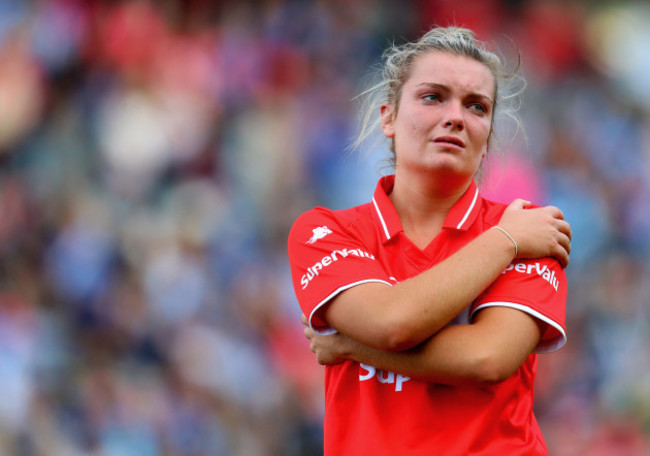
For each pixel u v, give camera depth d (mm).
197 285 32688
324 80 41906
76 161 36500
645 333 36781
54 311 31031
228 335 31953
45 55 39031
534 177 39125
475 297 10195
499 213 11422
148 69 39594
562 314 10555
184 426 29078
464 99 11016
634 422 32781
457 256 10281
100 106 37969
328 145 38844
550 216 10859
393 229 11070
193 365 30594
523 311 10312
